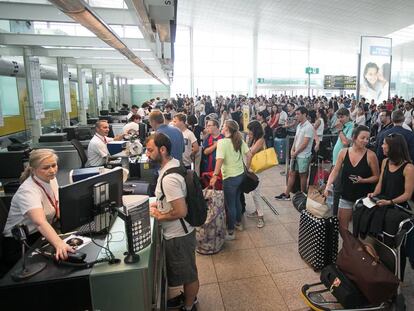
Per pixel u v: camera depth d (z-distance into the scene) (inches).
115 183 76.8
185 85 762.8
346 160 108.1
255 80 703.1
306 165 171.3
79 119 397.7
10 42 210.8
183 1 429.4
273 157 147.6
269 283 103.7
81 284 58.3
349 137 154.3
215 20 526.0
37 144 227.0
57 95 381.7
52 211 78.4
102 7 179.5
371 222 91.5
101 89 558.9
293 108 336.2
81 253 62.7
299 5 359.6
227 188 130.6
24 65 238.1
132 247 61.9
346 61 808.3
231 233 133.7
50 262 62.4
